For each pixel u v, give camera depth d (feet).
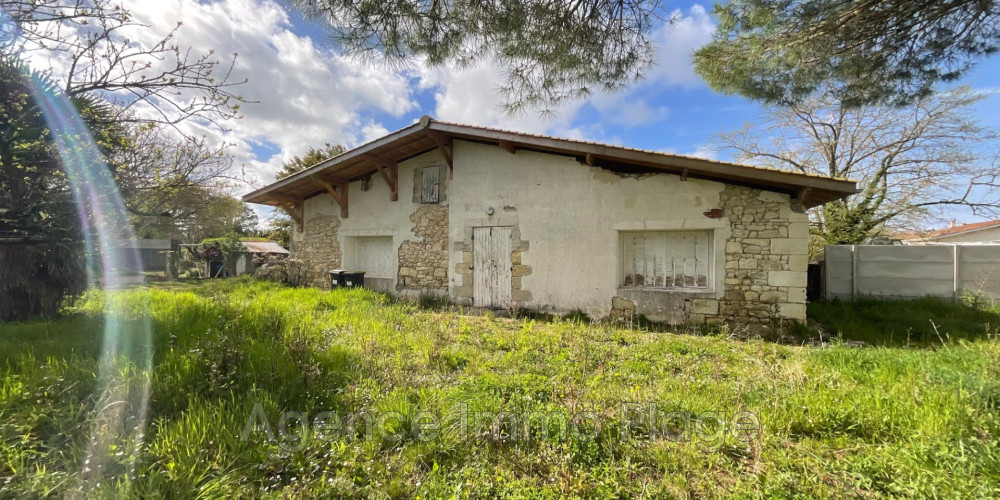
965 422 8.02
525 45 12.82
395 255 30.01
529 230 24.93
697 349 14.98
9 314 17.26
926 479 6.30
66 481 5.96
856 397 9.36
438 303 27.12
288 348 12.10
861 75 17.28
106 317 16.96
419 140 27.17
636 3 11.78
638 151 20.15
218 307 18.01
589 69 13.53
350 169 30.35
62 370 9.76
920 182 38.47
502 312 24.22
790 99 19.01
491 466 7.09
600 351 14.26
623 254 22.99
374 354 12.71
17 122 16.94
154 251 64.34
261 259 60.75
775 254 19.35
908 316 21.24
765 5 15.71
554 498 6.22
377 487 6.46
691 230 21.45
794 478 6.54
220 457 6.77
